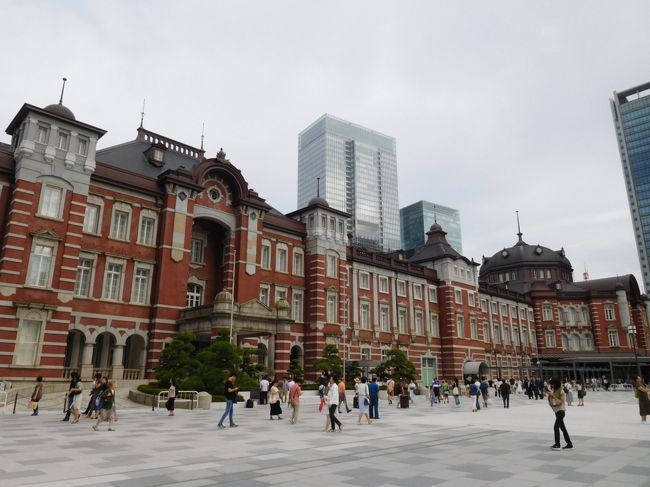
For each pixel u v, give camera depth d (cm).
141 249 3594
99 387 2192
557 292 8394
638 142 16112
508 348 7562
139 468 1098
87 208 3406
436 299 6328
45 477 995
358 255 5441
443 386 3969
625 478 1022
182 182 3803
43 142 3133
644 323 8538
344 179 18175
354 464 1169
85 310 3238
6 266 2852
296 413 2080
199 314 3441
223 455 1276
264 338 4166
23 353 2862
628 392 5759
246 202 4225
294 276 4650
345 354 4909
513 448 1433
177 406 2730
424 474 1058
